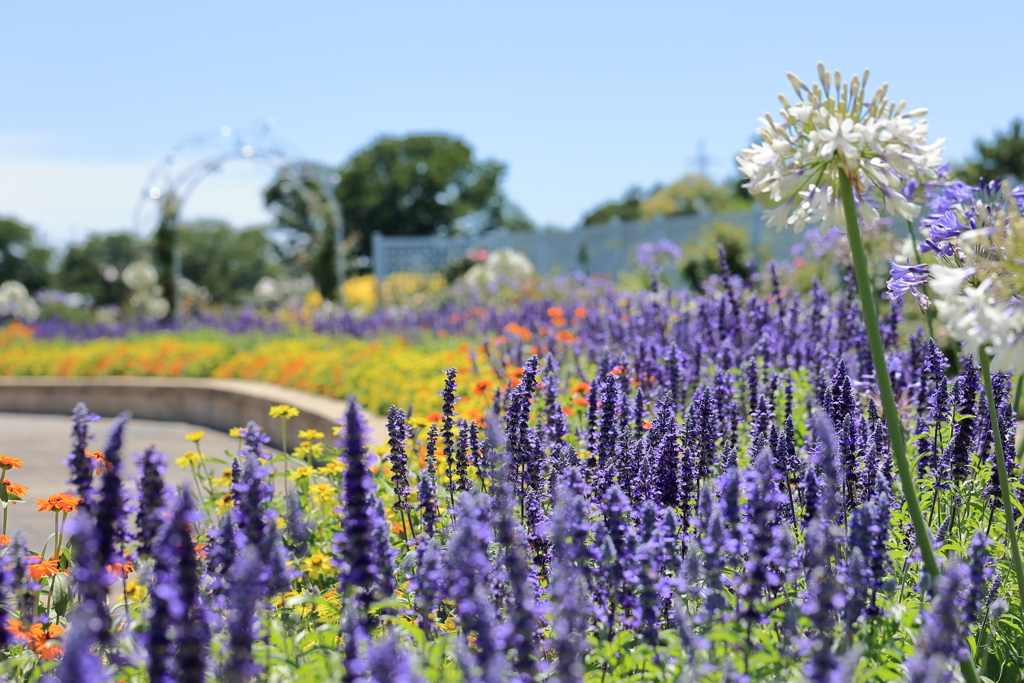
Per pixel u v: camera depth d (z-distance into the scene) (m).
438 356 9.45
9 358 17.30
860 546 2.36
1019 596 2.94
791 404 4.55
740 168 2.54
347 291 27.44
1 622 2.45
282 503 3.64
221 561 2.47
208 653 2.11
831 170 2.48
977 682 2.33
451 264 24.98
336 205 24.20
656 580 2.29
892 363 4.45
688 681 2.05
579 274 12.88
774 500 2.30
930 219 2.96
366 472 2.44
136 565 3.45
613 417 3.45
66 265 78.25
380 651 1.83
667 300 7.77
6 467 3.71
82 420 2.66
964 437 3.20
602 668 2.47
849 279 5.73
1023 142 32.97
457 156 55.62
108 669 2.13
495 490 2.77
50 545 5.68
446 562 2.48
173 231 23.92
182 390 12.53
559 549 2.42
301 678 2.24
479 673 2.00
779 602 2.23
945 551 3.12
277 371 12.20
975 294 2.29
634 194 64.06
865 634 2.33
